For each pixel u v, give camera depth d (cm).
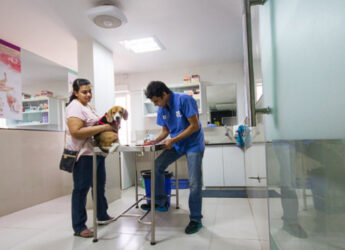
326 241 45
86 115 186
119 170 343
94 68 292
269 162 98
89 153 187
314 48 45
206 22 264
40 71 339
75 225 189
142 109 446
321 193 46
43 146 321
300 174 58
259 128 133
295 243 65
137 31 280
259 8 101
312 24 45
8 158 271
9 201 267
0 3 214
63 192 352
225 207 254
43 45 306
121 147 174
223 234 183
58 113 365
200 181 195
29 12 231
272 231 96
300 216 60
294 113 60
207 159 354
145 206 255
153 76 444
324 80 42
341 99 36
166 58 376
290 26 59
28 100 320
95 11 220
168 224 209
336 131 38
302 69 52
